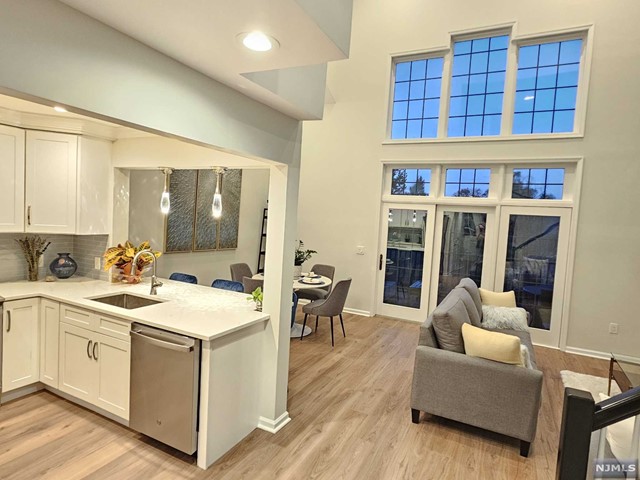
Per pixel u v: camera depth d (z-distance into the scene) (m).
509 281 5.33
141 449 2.52
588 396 1.04
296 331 5.25
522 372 2.61
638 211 4.54
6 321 2.91
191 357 2.31
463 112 5.58
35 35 1.23
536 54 5.11
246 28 1.46
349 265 6.35
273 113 2.52
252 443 2.66
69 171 3.25
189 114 1.87
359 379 3.81
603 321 4.73
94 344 2.78
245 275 5.48
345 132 6.27
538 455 2.66
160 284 3.43
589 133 4.71
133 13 1.37
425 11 5.62
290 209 2.78
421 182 5.86
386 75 5.92
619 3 4.54
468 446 2.74
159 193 4.52
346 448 2.66
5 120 2.98
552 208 4.99
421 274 5.91
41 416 2.84
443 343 2.98
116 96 1.51
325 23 1.48
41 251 3.54
